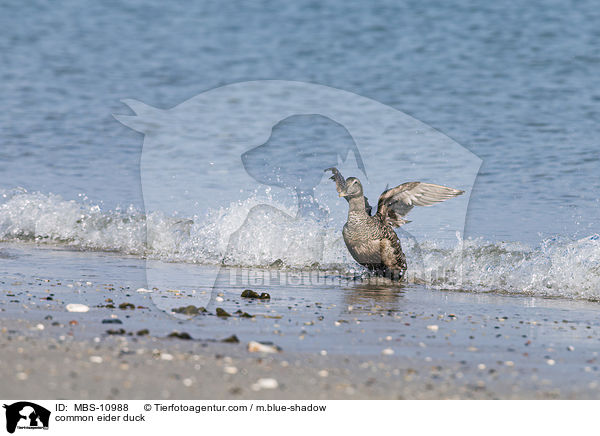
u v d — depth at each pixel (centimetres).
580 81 4966
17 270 1950
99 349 1183
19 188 2945
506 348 1321
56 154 3603
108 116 4456
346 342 1324
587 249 2073
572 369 1195
